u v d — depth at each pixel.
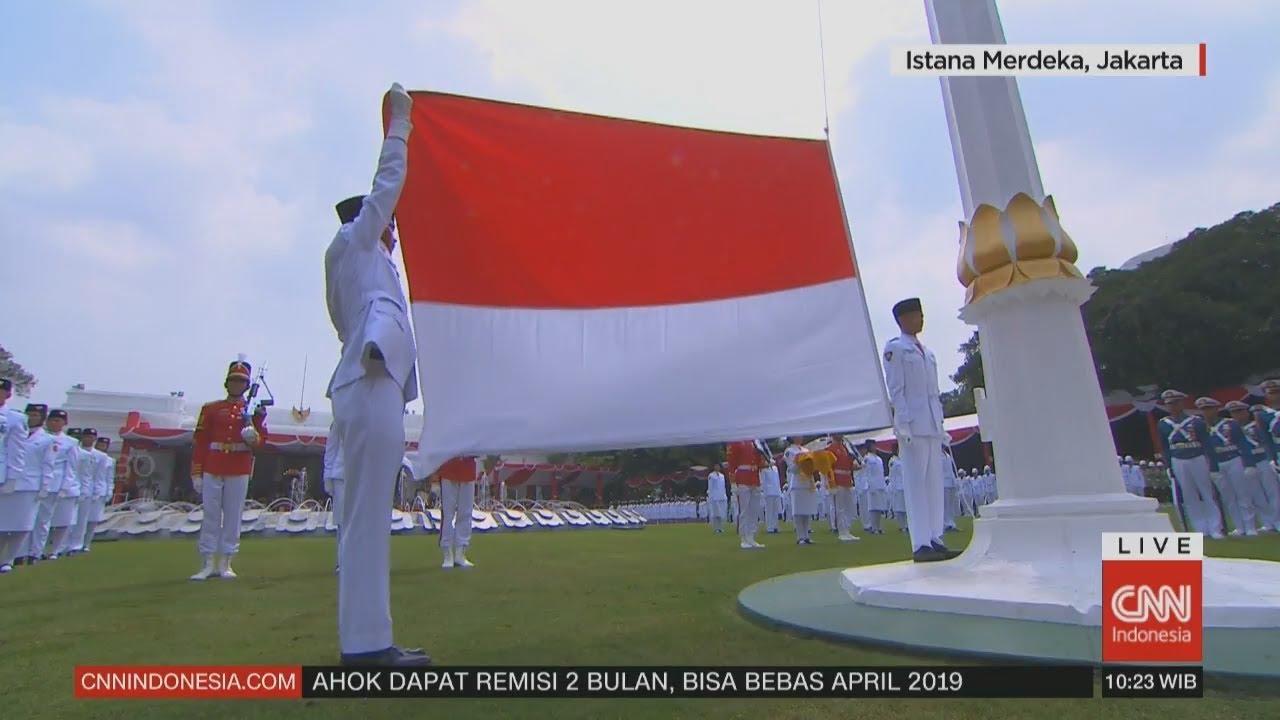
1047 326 3.61
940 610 3.20
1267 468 9.95
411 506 21.73
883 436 24.22
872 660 2.54
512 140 3.23
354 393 2.56
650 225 3.29
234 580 5.93
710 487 15.24
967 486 21.73
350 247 2.78
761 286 3.31
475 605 4.08
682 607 3.87
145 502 19.95
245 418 6.63
